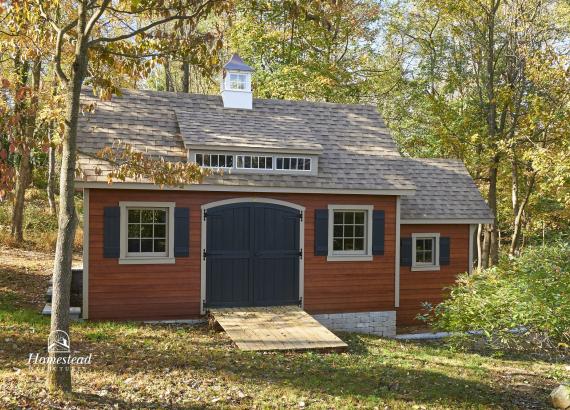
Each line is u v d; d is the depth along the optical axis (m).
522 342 11.28
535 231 29.58
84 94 13.73
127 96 14.08
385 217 14.29
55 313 6.47
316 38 24.89
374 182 13.98
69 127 6.34
